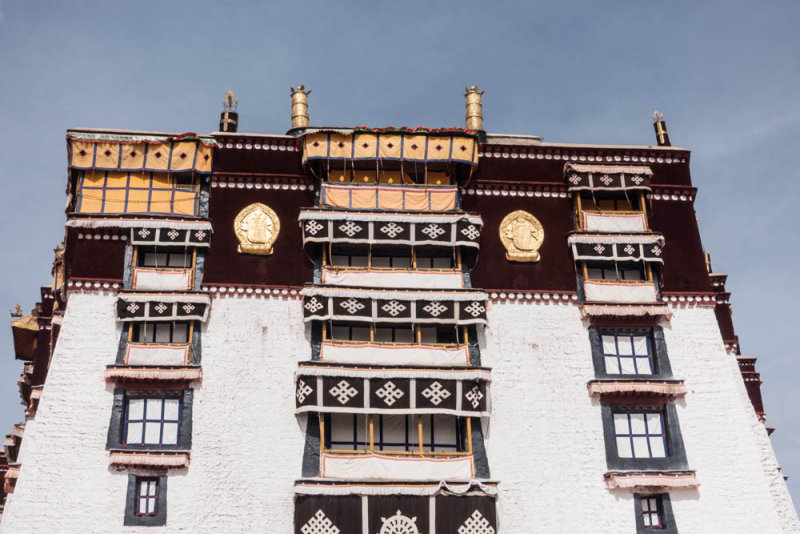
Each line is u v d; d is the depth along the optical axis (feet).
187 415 115.24
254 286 123.75
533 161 134.82
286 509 111.65
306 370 115.75
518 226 131.03
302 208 126.11
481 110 144.05
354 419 117.70
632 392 120.98
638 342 126.82
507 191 133.08
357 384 116.06
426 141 130.62
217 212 127.65
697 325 128.26
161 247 124.98
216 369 118.42
